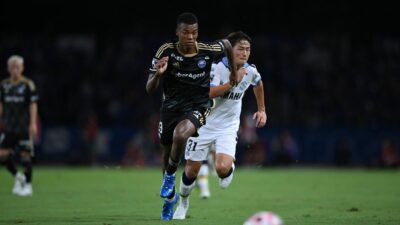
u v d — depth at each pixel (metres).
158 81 29.17
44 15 123.19
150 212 35.97
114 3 121.69
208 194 45.31
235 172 81.81
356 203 42.25
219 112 32.97
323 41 122.12
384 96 112.50
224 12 121.69
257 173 79.25
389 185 59.22
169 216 32.22
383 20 124.56
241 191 51.66
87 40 121.06
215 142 32.97
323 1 123.19
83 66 114.56
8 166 46.56
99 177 65.94
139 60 116.06
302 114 108.50
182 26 29.12
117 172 75.94
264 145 101.56
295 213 36.19
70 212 35.88
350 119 108.44
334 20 125.38
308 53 120.62
